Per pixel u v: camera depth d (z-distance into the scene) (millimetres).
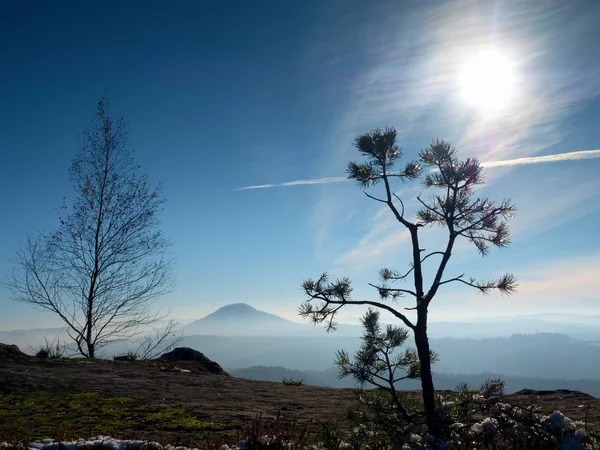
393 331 5441
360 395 5402
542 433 4895
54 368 12727
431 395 5199
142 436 6711
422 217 6227
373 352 5359
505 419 4977
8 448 5750
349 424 5500
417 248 5691
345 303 5480
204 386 11680
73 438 6125
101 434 6855
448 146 5746
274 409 8930
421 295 5480
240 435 6637
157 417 7957
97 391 10109
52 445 5617
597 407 8250
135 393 10117
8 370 11672
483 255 5840
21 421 7629
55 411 8359
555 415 4992
